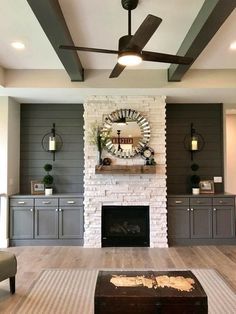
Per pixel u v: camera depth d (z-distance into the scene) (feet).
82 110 18.71
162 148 16.53
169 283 7.64
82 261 13.89
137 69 14.84
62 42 10.05
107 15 9.29
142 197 16.43
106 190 16.44
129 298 6.95
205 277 11.84
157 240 16.37
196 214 16.81
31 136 18.61
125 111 16.47
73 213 16.76
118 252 15.37
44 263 13.61
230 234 16.81
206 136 18.70
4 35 10.74
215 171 18.62
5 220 16.40
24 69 14.70
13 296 10.16
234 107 18.67
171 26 10.07
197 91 15.49
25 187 18.47
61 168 18.60
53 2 7.90
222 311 9.07
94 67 14.55
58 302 9.70
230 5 7.72
